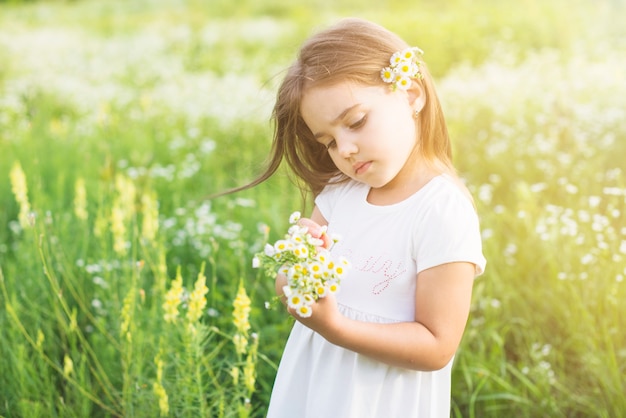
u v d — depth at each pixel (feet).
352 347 5.59
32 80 28.50
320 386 6.15
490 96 21.65
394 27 35.70
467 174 16.11
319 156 6.72
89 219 13.69
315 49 5.91
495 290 11.34
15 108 23.20
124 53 35.73
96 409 9.46
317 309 5.35
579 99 20.47
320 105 5.77
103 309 10.76
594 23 32.55
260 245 12.46
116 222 9.96
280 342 10.32
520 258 11.98
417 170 6.13
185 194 15.99
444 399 6.26
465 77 25.53
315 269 5.16
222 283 12.16
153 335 9.35
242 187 7.06
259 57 33.65
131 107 25.00
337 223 6.40
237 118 21.84
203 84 26.89
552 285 10.94
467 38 32.60
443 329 5.66
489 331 10.25
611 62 24.81
